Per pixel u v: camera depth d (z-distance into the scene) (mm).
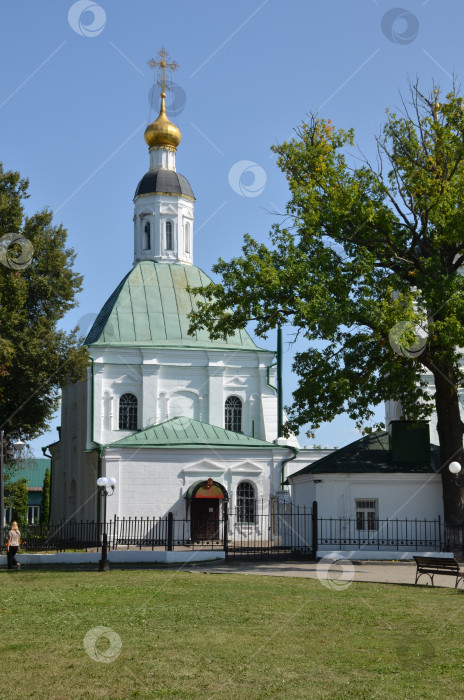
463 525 32188
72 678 12070
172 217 60156
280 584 23016
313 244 31156
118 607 18562
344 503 35406
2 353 40125
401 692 11203
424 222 31484
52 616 17422
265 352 54562
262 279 29891
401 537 35344
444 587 22328
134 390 52188
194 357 53375
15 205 43969
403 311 28328
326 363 31172
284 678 11977
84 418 53031
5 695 11234
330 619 16781
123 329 53938
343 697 10984
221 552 31734
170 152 62406
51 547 39312
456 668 12539
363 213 30234
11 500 47812
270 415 53875
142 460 45344
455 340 28422
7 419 43781
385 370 31062
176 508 45312
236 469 46812
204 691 11359
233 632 15375
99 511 44406
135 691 11375
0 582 24953
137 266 57719
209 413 52969
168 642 14469
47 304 45938
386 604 18906
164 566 29594
